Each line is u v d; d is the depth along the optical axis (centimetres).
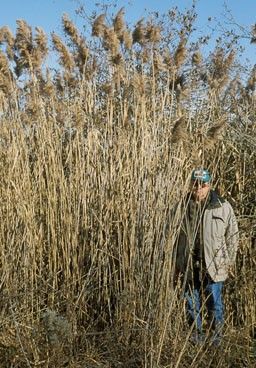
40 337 472
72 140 566
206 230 484
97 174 540
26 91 573
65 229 525
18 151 548
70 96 576
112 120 551
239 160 594
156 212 469
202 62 577
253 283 519
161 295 446
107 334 476
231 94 638
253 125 626
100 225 513
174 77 530
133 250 483
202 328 461
